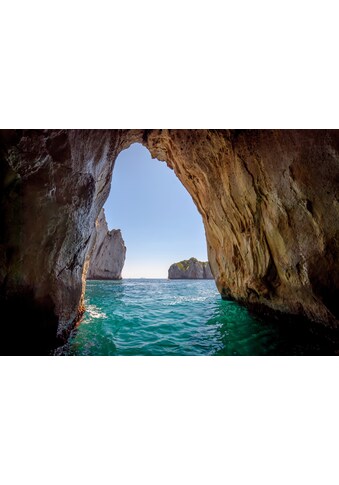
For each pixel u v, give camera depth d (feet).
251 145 19.54
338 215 15.05
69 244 16.05
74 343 17.07
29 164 12.17
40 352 13.79
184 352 16.20
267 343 18.13
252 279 26.40
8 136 11.31
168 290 78.48
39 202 13.03
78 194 15.66
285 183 17.60
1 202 12.10
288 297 21.17
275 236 20.84
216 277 43.04
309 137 15.15
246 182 22.15
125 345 17.62
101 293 62.95
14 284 12.91
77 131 14.17
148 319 27.30
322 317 17.37
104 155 19.54
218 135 22.71
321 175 15.20
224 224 32.32
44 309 14.23
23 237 12.87
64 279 16.69
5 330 12.56
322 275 16.66
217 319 27.02
